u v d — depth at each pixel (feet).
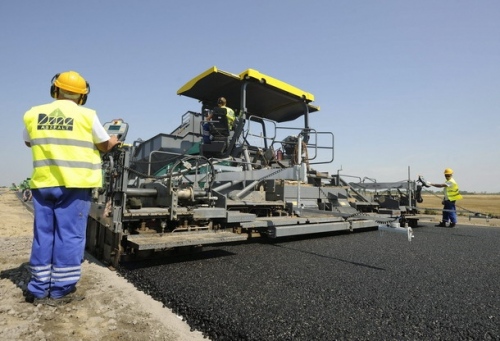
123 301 8.00
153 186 13.69
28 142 8.78
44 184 7.79
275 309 7.24
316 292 8.50
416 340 5.85
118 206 10.99
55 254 7.93
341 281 9.60
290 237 19.45
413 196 31.17
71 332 6.23
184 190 12.98
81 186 8.02
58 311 7.28
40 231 7.85
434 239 20.26
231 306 7.40
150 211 11.29
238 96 24.03
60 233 7.93
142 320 6.86
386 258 13.32
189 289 8.63
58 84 8.54
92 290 8.80
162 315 7.18
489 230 27.40
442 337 5.99
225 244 16.35
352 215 15.49
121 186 11.02
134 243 10.05
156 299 8.20
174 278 9.68
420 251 15.29
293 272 10.55
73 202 8.07
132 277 9.89
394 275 10.46
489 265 12.36
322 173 24.86
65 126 8.02
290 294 8.30
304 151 23.52
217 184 18.20
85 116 8.27
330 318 6.77
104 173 13.28
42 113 8.07
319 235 21.04
